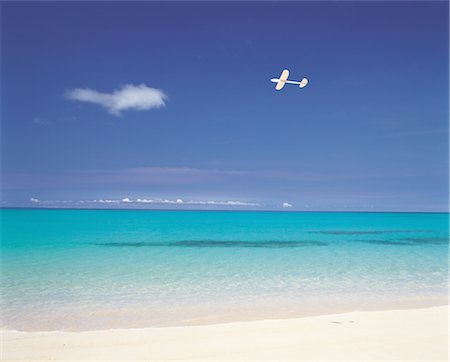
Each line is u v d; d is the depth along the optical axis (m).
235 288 17.58
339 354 9.30
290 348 9.73
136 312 13.59
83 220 82.00
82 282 18.47
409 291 17.36
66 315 13.13
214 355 9.26
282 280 19.53
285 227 65.44
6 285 17.66
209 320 12.67
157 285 18.03
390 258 27.81
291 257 27.89
